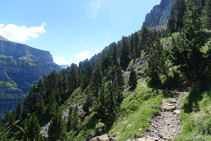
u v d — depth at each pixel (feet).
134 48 323.57
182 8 234.38
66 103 252.01
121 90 144.87
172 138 29.76
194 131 27.50
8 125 268.21
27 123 58.85
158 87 96.43
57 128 69.46
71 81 333.21
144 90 92.22
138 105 73.36
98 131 79.51
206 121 27.20
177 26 238.07
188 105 41.42
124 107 82.12
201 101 37.73
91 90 218.59
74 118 125.49
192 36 52.08
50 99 250.78
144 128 37.65
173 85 86.07
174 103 51.90
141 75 172.65
